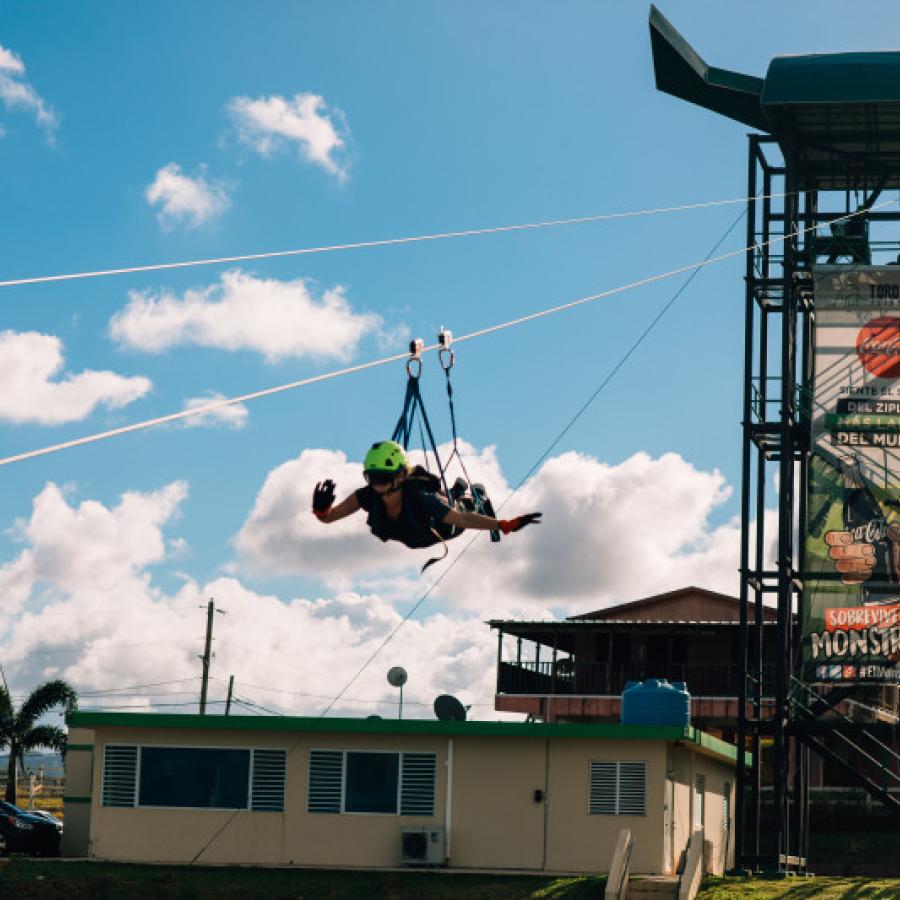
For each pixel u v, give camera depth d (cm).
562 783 3488
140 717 3588
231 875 3300
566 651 6644
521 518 1399
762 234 4059
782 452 3909
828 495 3884
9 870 3259
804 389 4056
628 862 3222
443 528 1430
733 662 6425
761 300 4122
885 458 3875
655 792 3450
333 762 3562
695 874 3203
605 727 3453
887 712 3794
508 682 6369
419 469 1427
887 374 3912
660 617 6719
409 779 3534
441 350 1731
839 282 3966
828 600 3850
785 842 3881
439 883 3203
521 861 3466
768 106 3897
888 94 3816
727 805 4488
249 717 3569
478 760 3525
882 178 4172
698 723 6178
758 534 4000
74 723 3588
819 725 3812
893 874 5000
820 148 4119
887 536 3841
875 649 3806
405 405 1686
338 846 3522
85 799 3881
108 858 3562
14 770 7369
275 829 3544
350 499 1439
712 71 4088
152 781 3594
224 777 3581
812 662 3834
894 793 5478
